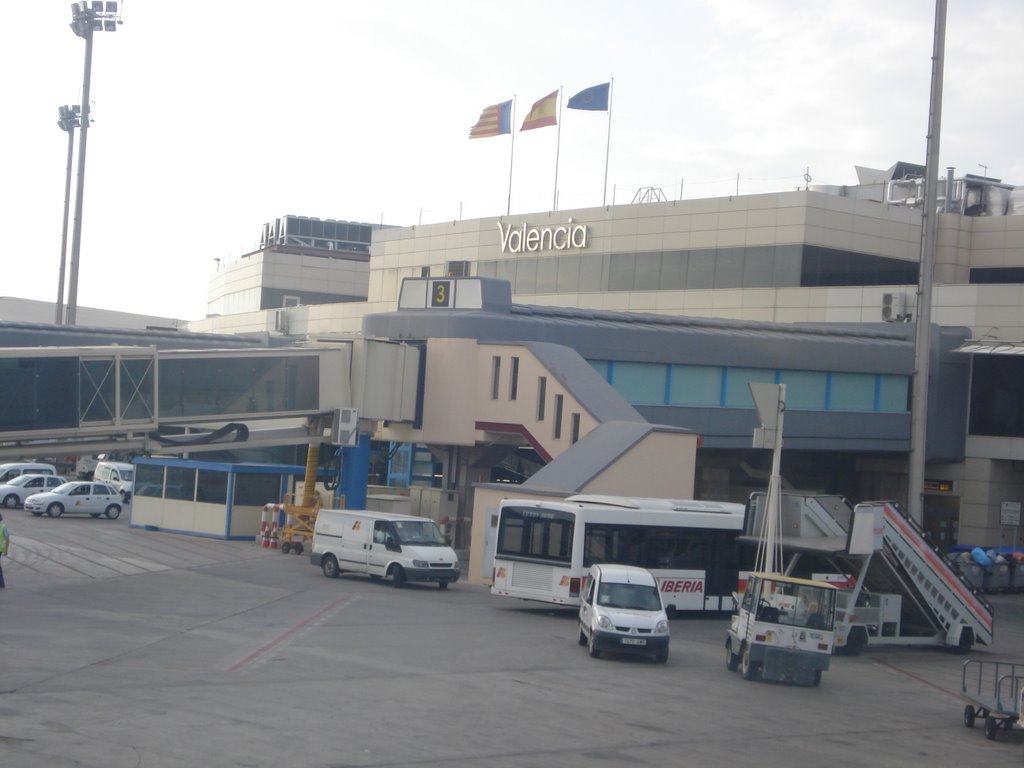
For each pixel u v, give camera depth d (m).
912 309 50.94
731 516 33.03
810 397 46.84
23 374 32.38
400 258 75.38
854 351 47.50
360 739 14.45
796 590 22.59
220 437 38.38
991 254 60.97
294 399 40.22
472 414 42.28
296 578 35.78
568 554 30.62
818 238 56.81
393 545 35.34
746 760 15.04
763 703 19.89
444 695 18.14
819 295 54.47
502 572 31.84
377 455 59.03
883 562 28.89
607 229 63.44
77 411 33.53
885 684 23.69
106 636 22.17
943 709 21.11
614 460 35.34
